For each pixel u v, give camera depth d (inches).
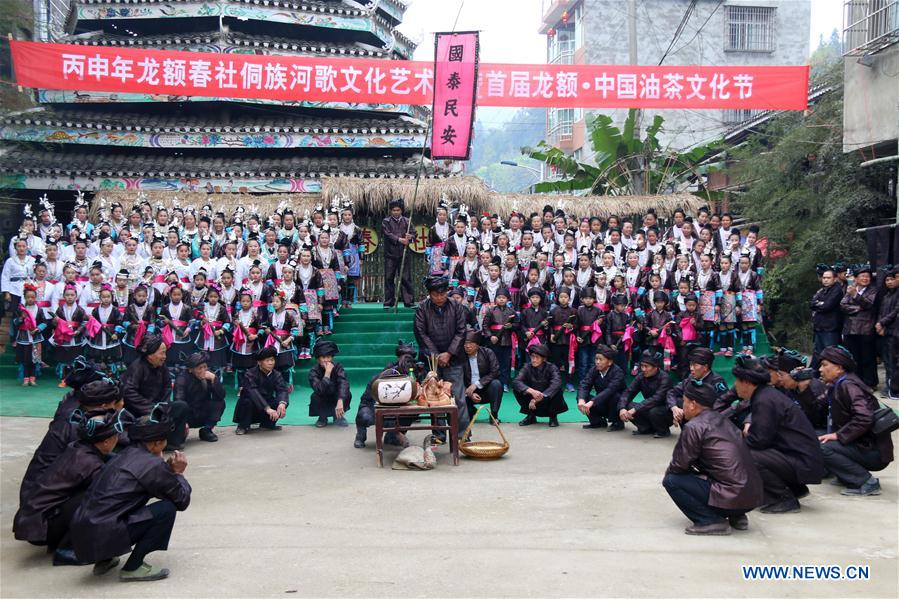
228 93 534.9
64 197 752.3
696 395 216.1
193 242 495.5
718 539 205.6
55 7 862.5
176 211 540.1
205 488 263.6
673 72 537.0
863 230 463.5
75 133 729.6
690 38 1104.8
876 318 413.4
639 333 445.1
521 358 450.9
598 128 741.3
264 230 544.4
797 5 1105.4
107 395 202.8
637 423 344.2
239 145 741.9
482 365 361.1
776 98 538.3
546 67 536.1
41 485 195.5
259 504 243.4
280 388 358.9
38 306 446.3
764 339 499.8
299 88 539.8
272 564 189.6
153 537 184.2
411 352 319.0
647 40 1109.7
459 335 339.6
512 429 362.0
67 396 226.5
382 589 171.5
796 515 228.5
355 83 541.0
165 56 528.1
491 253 465.4
